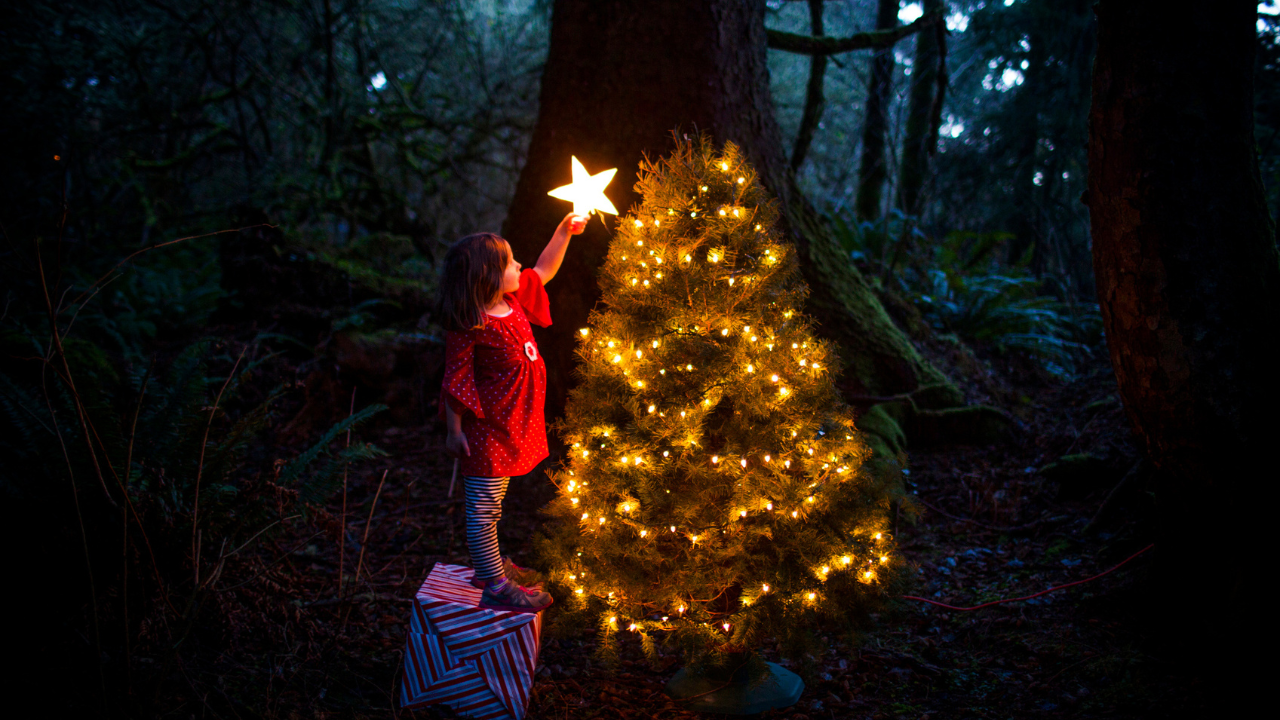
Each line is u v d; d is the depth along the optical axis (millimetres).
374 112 9328
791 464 2576
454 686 2619
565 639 3154
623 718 2648
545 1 9695
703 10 4418
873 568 2547
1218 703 2482
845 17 10664
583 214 2809
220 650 2773
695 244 2504
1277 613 2514
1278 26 6555
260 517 2988
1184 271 2553
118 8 8812
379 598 3314
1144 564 3293
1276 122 6586
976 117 10617
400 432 5363
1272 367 2541
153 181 9492
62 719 2275
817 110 6707
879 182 8984
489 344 2605
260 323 6344
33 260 6613
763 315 2621
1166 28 2533
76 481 2713
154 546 2730
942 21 5934
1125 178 2637
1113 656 2811
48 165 7871
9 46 7230
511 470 2627
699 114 4441
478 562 2650
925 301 6742
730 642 2580
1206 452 2605
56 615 2631
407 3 9594
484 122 9758
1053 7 8562
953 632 3148
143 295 7082
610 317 2621
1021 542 3863
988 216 10398
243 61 9430
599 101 4508
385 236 7570
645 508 2498
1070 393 5734
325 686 2711
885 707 2678
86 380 2867
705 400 2447
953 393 5184
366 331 5973
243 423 3199
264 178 8750
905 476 4457
